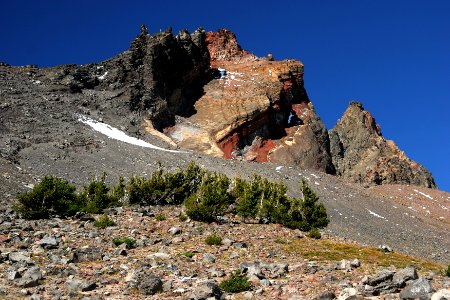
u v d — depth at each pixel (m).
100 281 17.66
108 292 16.22
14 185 57.38
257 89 175.12
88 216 36.94
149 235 31.17
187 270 20.52
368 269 21.55
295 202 54.75
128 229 32.78
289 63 196.75
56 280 17.61
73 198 43.94
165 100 153.00
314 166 164.38
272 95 175.25
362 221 95.06
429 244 88.12
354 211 102.19
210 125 154.38
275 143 165.38
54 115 115.44
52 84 136.62
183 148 134.50
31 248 23.61
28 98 121.19
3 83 126.12
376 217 103.62
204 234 34.25
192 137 147.00
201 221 43.84
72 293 15.69
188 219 42.47
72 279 17.38
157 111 147.25
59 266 20.06
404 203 131.50
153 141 127.31
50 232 28.83
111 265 20.91
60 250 23.47
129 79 150.50
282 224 50.72
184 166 100.50
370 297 15.23
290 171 126.38
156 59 156.38
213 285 16.05
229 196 60.50
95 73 150.62
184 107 164.88
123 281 17.98
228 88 177.12
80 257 21.78
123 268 20.19
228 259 24.72
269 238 37.34
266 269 21.12
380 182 188.00
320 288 16.88
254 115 161.38
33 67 149.00
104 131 119.19
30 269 18.06
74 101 131.62
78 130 109.88
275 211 51.25
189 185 60.78
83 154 92.88
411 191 146.75
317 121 188.50
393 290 15.76
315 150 168.75
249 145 160.12
